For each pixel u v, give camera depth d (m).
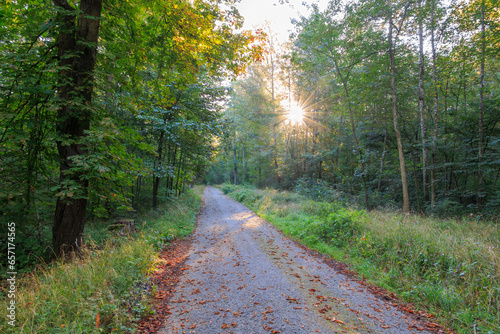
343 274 5.12
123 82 6.17
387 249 5.85
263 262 5.85
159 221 10.02
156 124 10.85
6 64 4.20
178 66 6.95
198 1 6.02
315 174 24.17
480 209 11.23
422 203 14.39
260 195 19.52
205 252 6.82
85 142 4.47
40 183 5.52
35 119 4.84
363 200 15.59
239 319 3.32
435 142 12.94
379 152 17.31
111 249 5.32
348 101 15.30
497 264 4.20
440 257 4.93
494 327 3.05
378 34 13.12
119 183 6.13
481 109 11.56
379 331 3.06
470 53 11.65
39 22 4.86
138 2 5.58
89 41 4.91
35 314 2.65
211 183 64.94
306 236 7.98
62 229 4.88
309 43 14.59
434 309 3.64
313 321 3.27
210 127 12.66
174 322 3.26
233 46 6.72
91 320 2.77
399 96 14.86
